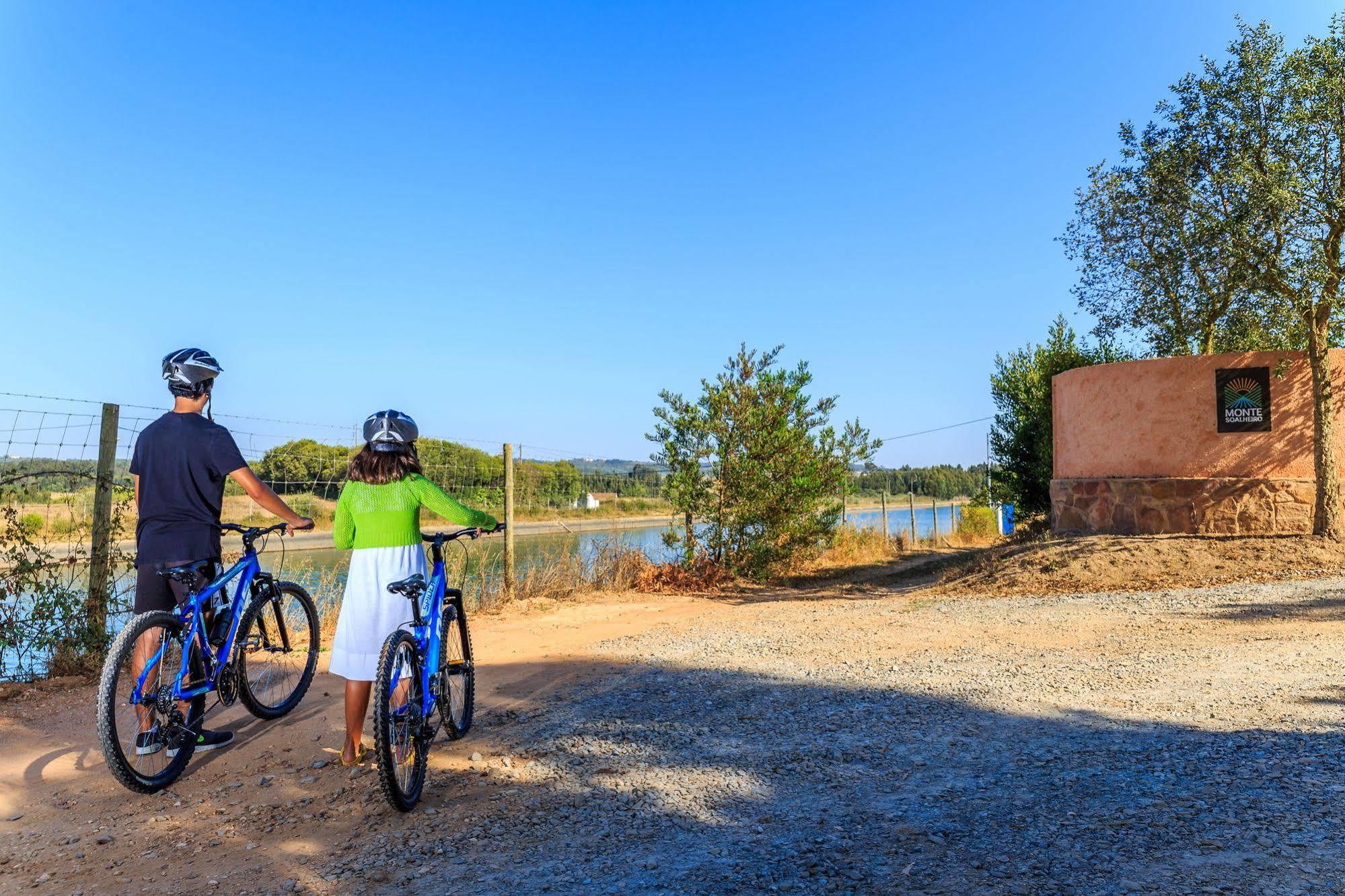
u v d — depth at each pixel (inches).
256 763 176.9
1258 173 417.4
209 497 183.0
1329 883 108.3
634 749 180.4
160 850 135.7
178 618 170.2
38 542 270.5
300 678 226.1
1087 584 413.7
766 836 133.3
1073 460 562.9
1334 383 474.3
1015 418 801.6
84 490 282.7
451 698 185.8
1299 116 414.9
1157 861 117.6
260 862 129.9
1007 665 249.0
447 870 124.7
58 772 174.7
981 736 181.3
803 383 548.4
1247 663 234.5
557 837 135.5
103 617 278.2
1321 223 432.1
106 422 281.7
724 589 510.6
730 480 529.7
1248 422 483.5
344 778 166.1
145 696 160.9
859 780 157.5
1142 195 481.4
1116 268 530.0
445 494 169.3
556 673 260.8
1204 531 482.9
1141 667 237.6
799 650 285.7
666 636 323.0
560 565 478.0
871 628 323.9
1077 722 187.6
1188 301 528.1
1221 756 159.2
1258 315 493.7
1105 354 722.2
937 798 146.6
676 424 530.6
